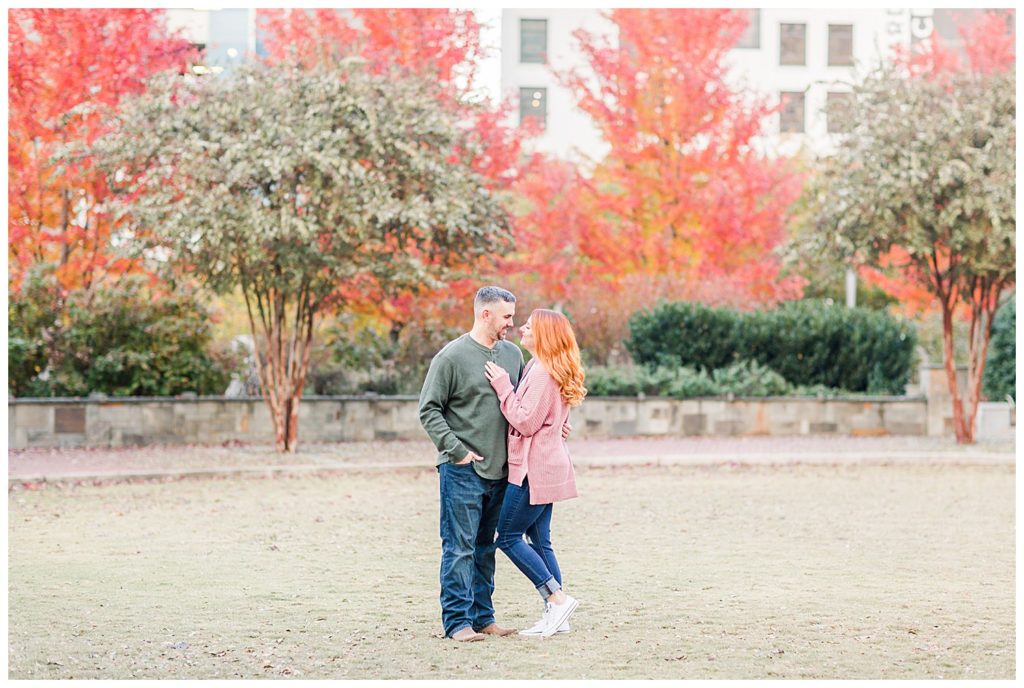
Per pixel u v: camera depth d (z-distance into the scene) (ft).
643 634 19.56
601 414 62.13
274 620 20.65
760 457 49.44
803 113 128.57
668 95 72.18
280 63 50.49
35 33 62.80
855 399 63.41
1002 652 18.37
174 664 17.57
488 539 20.07
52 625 20.21
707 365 67.10
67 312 58.08
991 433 61.72
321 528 31.91
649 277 69.82
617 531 31.35
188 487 41.14
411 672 17.07
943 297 57.11
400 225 49.52
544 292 68.95
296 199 48.60
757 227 71.56
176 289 56.54
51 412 54.65
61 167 53.26
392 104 49.60
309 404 58.85
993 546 29.14
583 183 71.67
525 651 18.39
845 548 28.71
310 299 53.93
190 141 47.37
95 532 31.07
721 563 26.53
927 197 54.19
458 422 19.54
